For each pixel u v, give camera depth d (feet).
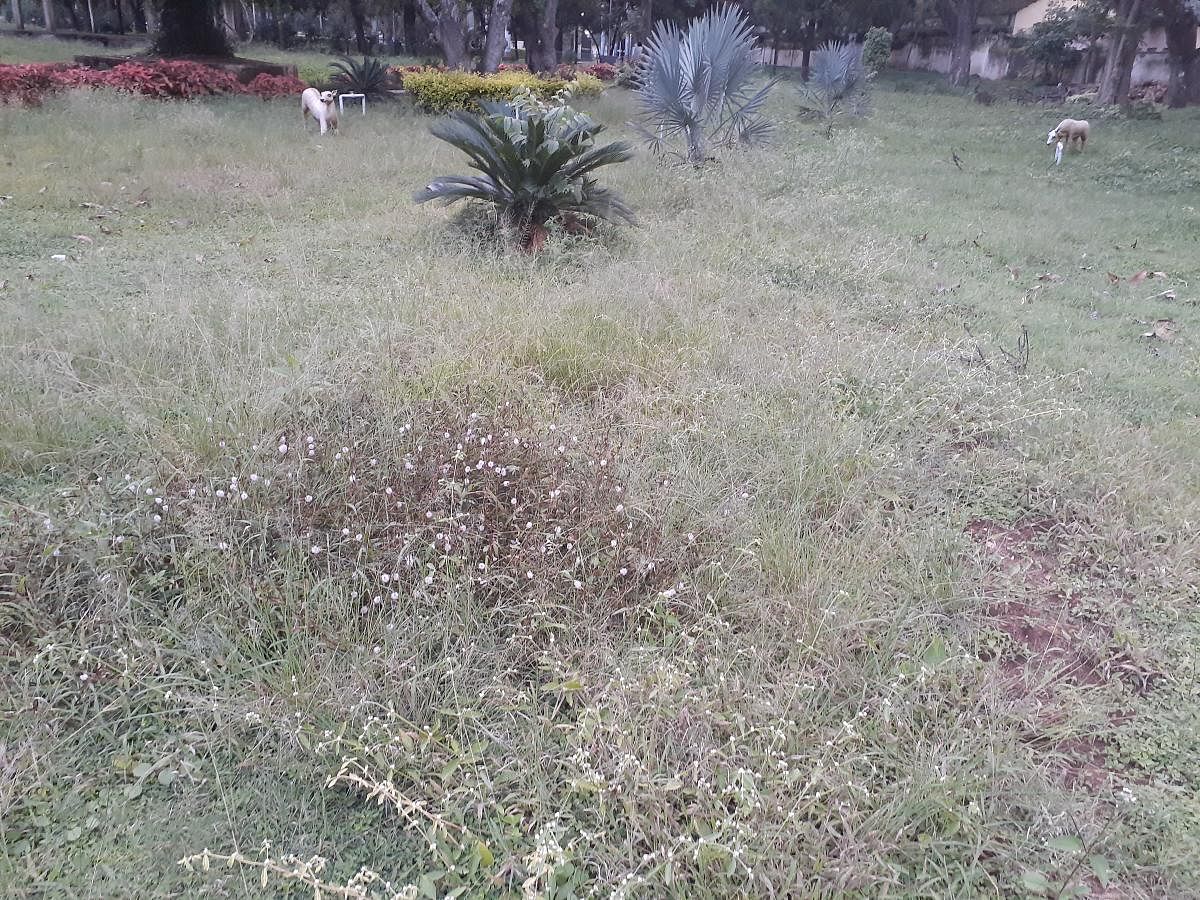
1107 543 9.60
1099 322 17.30
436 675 7.29
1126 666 7.89
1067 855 5.97
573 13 110.52
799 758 6.49
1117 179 35.27
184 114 36.06
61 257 17.44
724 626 7.69
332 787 6.42
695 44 31.83
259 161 29.66
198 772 6.44
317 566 8.41
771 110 57.31
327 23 137.08
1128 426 12.39
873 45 90.84
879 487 10.27
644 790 6.21
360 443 9.77
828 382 13.04
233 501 8.70
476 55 90.63
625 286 16.19
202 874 5.74
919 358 14.17
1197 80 67.21
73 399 10.62
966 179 33.73
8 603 7.45
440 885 5.77
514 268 17.80
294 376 11.34
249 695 7.01
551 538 8.37
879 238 23.12
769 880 5.55
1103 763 6.95
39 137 29.68
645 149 35.68
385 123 41.34
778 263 19.66
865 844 5.82
